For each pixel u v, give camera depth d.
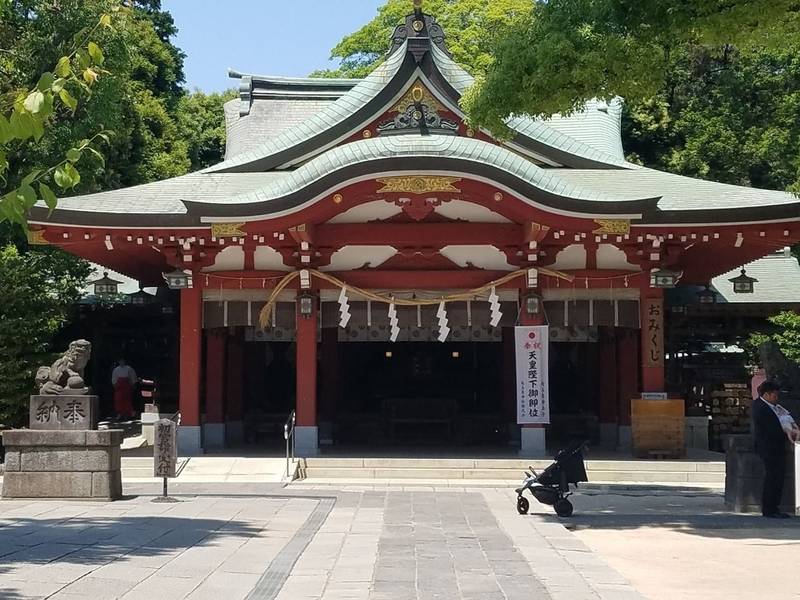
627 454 23.08
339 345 30.42
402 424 28.27
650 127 39.88
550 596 8.39
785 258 31.03
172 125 42.97
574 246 22.73
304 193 20.52
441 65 22.80
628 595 8.45
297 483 18.98
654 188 23.23
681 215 20.91
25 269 22.33
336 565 9.90
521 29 14.20
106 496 15.23
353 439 28.23
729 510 15.18
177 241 22.12
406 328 23.77
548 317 22.81
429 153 20.38
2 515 13.51
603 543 11.73
